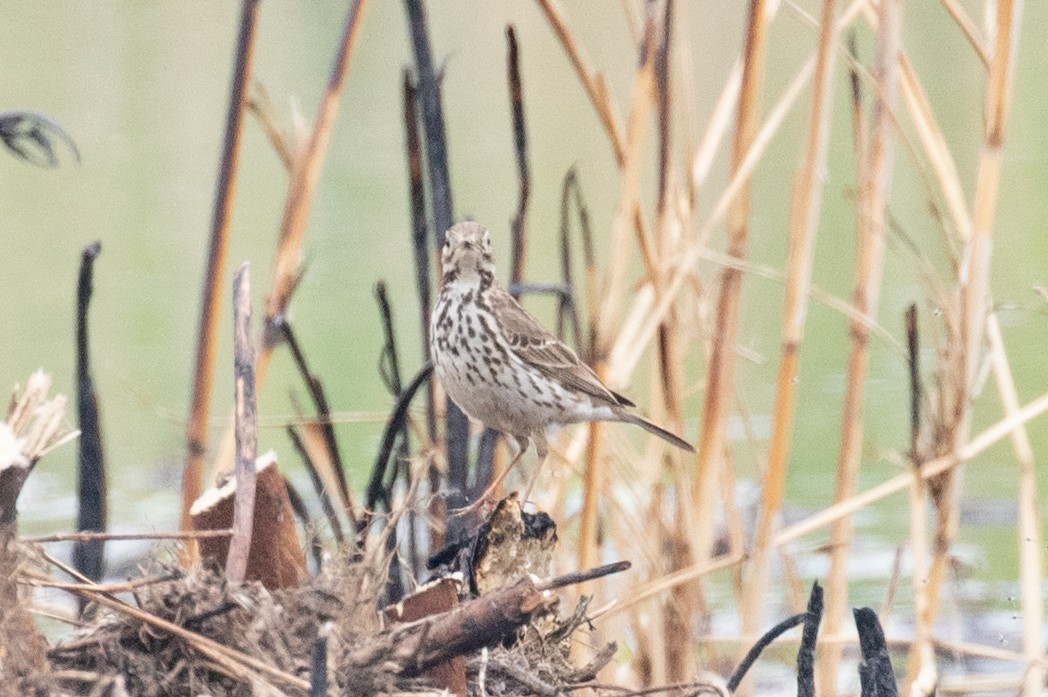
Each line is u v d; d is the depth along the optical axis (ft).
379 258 80.23
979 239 33.78
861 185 35.22
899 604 44.32
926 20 117.39
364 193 91.76
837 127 99.81
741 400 39.68
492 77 110.42
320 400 34.60
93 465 32.96
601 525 38.65
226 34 111.75
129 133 98.22
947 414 34.58
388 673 21.31
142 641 21.08
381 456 32.63
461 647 21.70
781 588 45.52
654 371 37.81
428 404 35.65
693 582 36.35
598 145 98.12
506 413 33.81
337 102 35.09
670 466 38.52
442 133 34.88
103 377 63.67
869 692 24.40
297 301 74.64
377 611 23.31
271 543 23.71
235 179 34.30
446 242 33.78
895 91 34.50
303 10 123.24
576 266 74.49
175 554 25.39
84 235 83.71
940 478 34.35
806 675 24.88
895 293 73.46
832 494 53.06
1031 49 116.57
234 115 34.24
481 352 33.32
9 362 65.10
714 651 37.70
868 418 59.88
